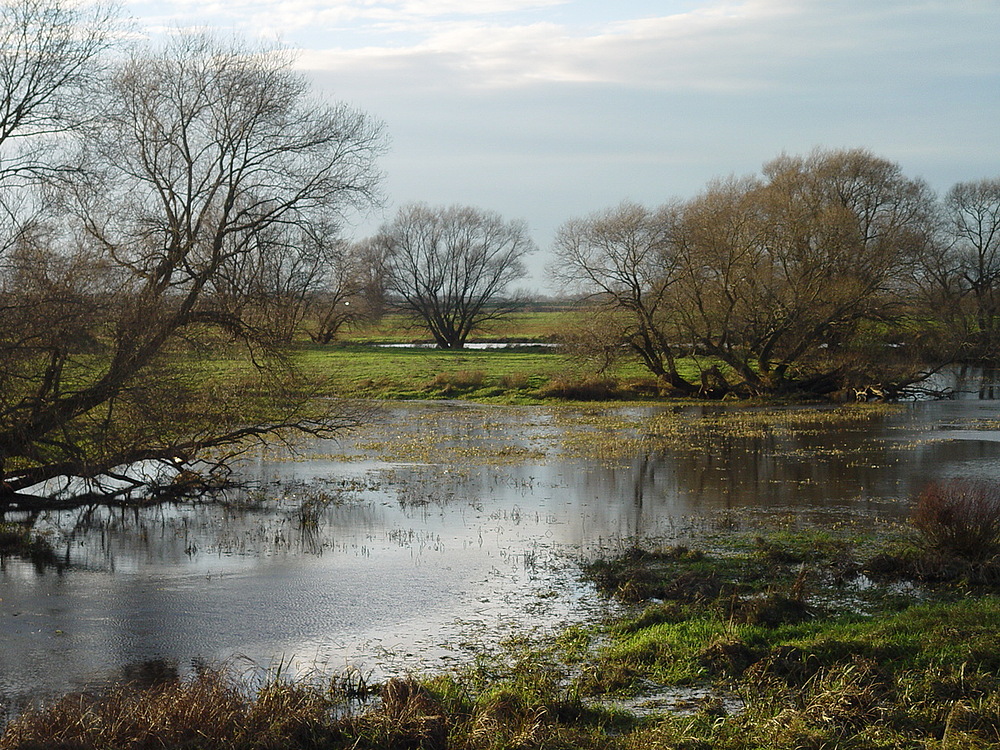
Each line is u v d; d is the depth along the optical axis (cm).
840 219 5400
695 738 930
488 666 1202
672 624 1320
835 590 1495
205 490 2653
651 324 5603
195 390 2531
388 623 1405
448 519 2197
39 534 2081
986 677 1048
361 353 8000
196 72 2558
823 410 4956
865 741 923
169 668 1235
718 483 2686
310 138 2659
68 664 1251
